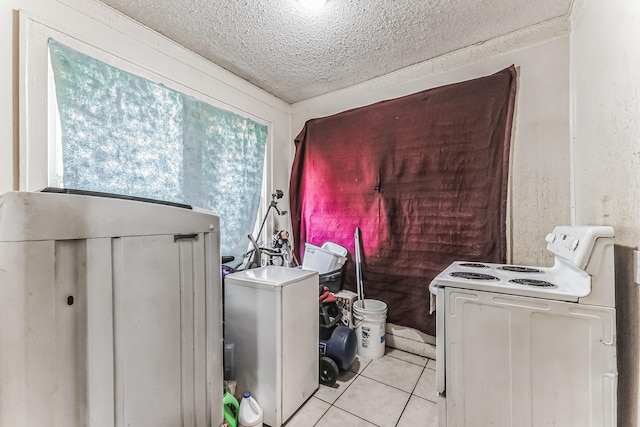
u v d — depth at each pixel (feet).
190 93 7.05
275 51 7.14
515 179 6.38
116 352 2.45
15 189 4.42
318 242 9.53
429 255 7.40
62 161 4.91
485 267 5.64
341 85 9.05
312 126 9.78
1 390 1.91
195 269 3.21
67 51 4.96
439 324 4.29
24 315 1.96
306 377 5.91
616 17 3.55
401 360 7.52
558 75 5.94
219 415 3.46
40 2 4.66
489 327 3.96
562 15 5.85
